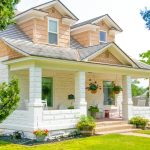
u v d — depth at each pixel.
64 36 21.39
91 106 21.88
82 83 18.11
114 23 24.33
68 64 17.41
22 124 16.36
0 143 14.41
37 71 16.09
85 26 23.08
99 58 19.09
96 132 17.42
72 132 17.00
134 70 20.86
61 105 21.19
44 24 20.34
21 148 12.98
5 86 8.78
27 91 19.56
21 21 20.67
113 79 24.47
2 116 8.62
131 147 13.04
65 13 21.36
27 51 16.14
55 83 21.06
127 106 20.48
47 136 15.78
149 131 18.41
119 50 19.62
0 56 19.03
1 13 8.37
